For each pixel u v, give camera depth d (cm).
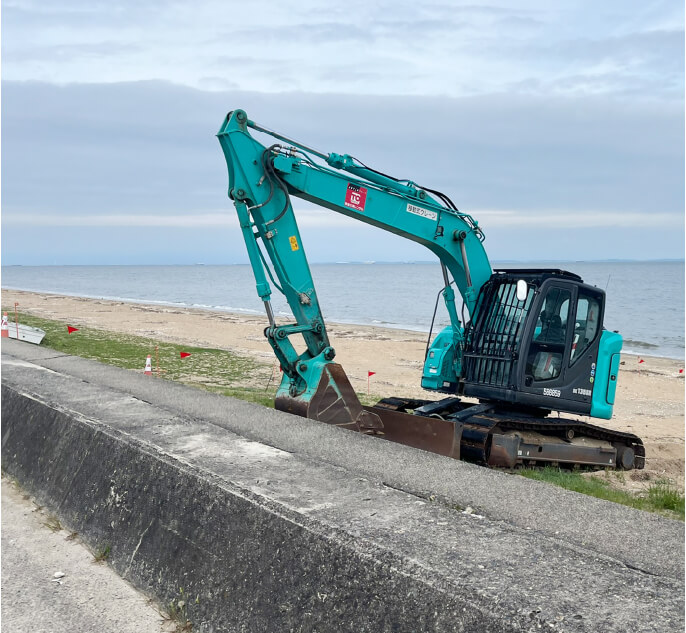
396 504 396
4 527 550
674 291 9431
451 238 962
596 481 875
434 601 295
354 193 891
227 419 678
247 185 842
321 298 8156
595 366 976
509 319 945
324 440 595
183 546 427
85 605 425
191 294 8594
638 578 308
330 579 338
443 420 841
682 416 1719
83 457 570
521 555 329
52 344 2078
